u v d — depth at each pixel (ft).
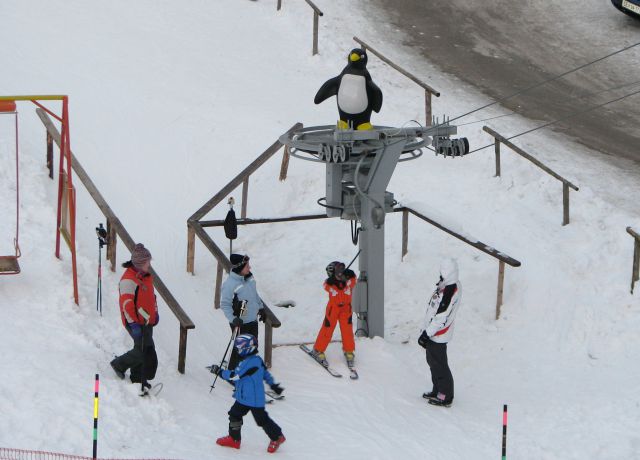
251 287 91.35
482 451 82.79
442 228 116.47
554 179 137.90
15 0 176.65
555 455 82.69
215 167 138.31
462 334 111.86
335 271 95.76
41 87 147.84
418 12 205.05
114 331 90.17
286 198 134.51
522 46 193.36
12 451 67.15
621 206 133.18
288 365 97.14
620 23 201.77
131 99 150.00
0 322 85.46
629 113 168.76
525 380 102.73
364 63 99.86
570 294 114.62
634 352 105.60
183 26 179.83
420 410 90.84
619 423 89.45
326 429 83.51
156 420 77.87
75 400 75.92
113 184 129.39
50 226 106.01
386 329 113.09
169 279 112.98
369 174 101.81
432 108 161.48
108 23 174.91
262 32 183.52
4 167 115.55
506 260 110.22
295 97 160.66
